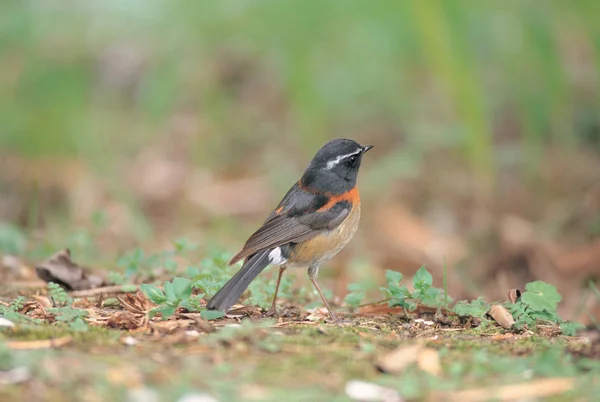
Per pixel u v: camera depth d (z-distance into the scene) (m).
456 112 17.22
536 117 16.30
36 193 13.90
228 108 19.56
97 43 21.00
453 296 13.00
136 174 17.75
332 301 9.77
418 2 14.54
